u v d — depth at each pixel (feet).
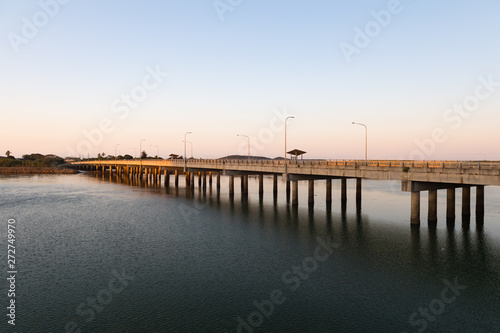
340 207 158.92
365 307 57.93
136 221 129.59
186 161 242.17
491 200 177.17
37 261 81.51
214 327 51.49
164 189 253.03
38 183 307.99
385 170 115.44
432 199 115.34
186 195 211.00
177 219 133.28
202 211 151.02
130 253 88.38
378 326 51.80
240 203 174.40
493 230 107.45
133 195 211.61
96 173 515.09
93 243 97.81
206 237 105.19
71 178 385.09
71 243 97.66
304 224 122.83
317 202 176.24
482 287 65.82
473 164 97.66
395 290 64.64
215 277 71.51
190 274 73.26
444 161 111.34
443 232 106.01
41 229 115.44
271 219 132.26
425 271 74.33
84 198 197.06
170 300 60.59
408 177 108.68
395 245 94.07
